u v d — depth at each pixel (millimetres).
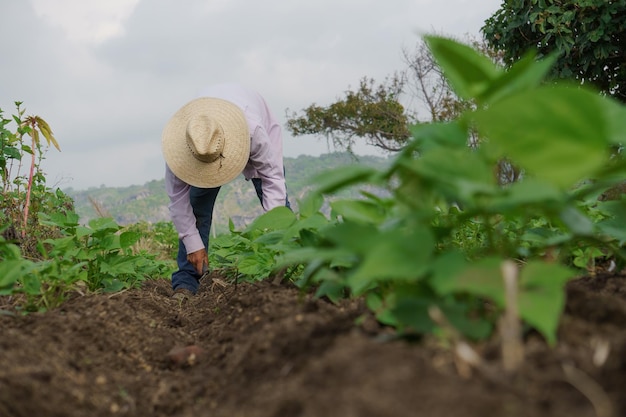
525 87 1646
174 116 4922
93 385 2186
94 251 3789
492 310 1926
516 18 12477
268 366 1951
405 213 1688
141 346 2717
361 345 1527
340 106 23531
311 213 2672
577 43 11922
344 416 1292
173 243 11414
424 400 1276
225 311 3273
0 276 2658
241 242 4266
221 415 1793
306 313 2389
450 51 1621
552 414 1257
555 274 1478
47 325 2641
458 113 18688
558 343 1581
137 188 156750
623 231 2359
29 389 1931
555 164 1369
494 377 1347
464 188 1386
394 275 1473
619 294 2467
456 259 1486
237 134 4777
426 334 1617
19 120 5816
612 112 1695
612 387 1361
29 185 5652
